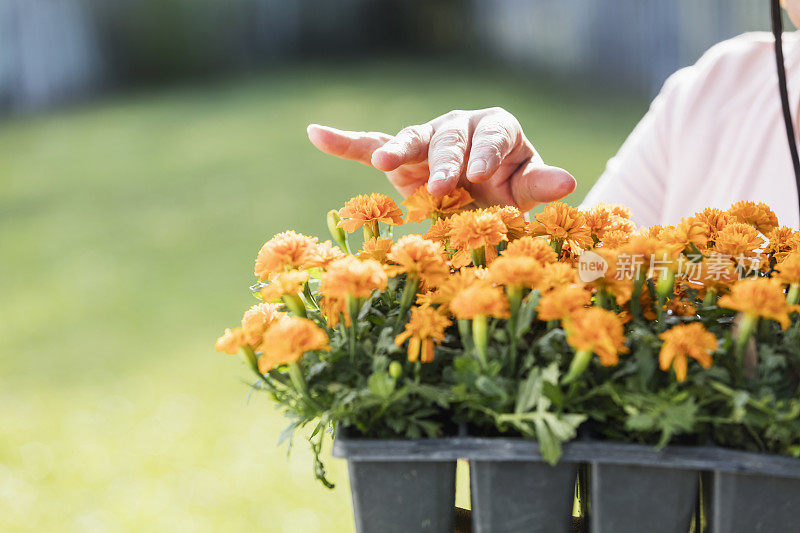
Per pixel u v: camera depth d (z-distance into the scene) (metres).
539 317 0.66
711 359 0.65
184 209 6.35
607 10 9.68
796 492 0.63
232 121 9.06
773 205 1.27
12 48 10.94
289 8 12.83
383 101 9.43
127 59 11.76
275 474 2.90
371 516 0.67
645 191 1.43
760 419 0.61
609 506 0.65
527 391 0.63
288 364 0.66
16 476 2.97
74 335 4.20
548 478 0.65
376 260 0.77
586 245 0.80
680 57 8.89
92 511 2.75
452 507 0.68
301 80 11.15
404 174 1.02
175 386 3.55
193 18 12.02
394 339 0.70
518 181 0.97
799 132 1.26
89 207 6.57
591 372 0.67
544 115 8.38
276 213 6.09
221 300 4.53
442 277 0.70
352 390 0.65
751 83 1.32
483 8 12.31
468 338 0.68
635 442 0.65
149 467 2.98
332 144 0.96
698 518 0.73
